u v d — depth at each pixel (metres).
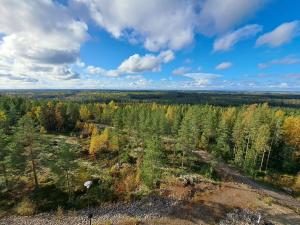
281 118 60.12
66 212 32.97
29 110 87.94
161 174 45.00
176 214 32.66
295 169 55.88
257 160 57.69
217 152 61.53
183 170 47.94
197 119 61.47
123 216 32.12
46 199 35.75
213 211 33.31
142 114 68.31
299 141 59.00
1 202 34.47
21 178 42.19
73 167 39.03
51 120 84.31
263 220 30.92
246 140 63.62
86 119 95.31
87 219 31.45
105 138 60.06
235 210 33.56
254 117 59.28
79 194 37.72
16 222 30.34
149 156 39.47
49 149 49.59
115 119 69.06
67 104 95.38
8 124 67.56
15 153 36.47
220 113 86.81
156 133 57.75
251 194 39.25
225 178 46.31
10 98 96.69
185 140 49.78
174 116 80.69
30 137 38.50
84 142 68.31
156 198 36.78
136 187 40.34
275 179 50.72
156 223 30.47
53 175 43.78
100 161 53.50
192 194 38.22
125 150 59.75
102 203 35.44
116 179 43.09
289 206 36.41
